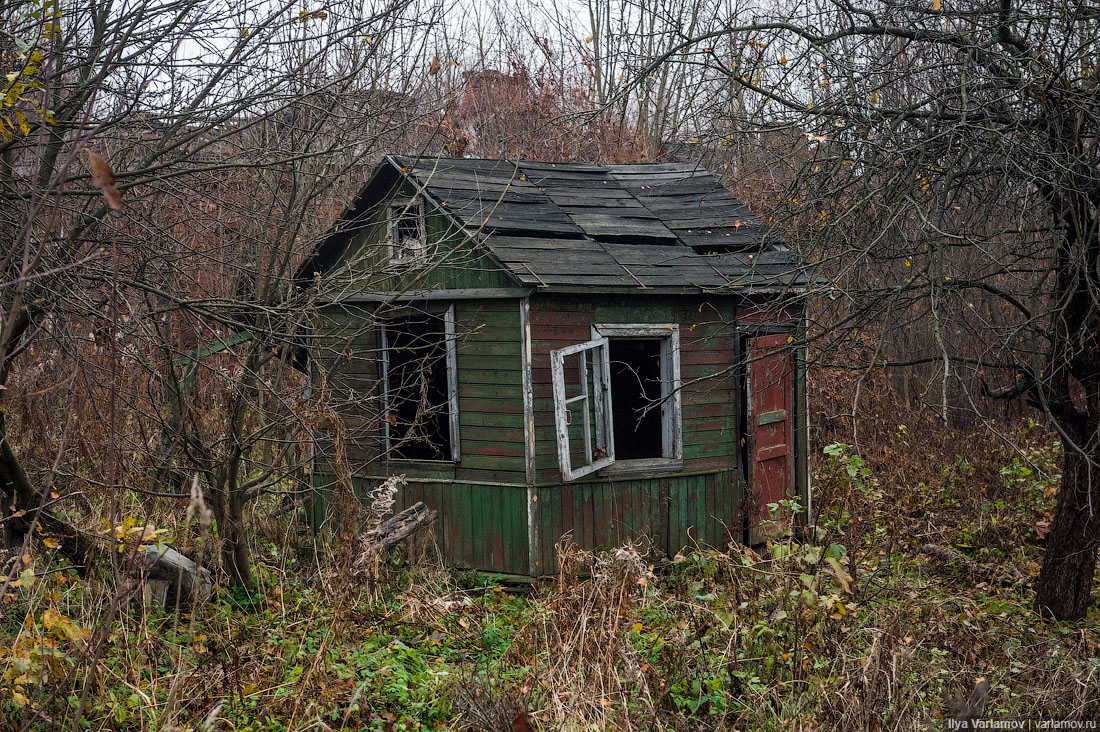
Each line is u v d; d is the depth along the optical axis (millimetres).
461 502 10352
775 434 11195
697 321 10703
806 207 7555
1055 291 7977
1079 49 6582
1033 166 6891
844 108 7492
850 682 5516
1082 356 8078
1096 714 5656
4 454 6066
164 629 6777
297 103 7703
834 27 8883
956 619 7688
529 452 9820
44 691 5367
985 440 13078
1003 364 8070
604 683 5461
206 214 8000
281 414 9047
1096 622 8469
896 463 13148
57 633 4605
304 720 5688
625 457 13367
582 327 10094
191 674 5832
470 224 9875
